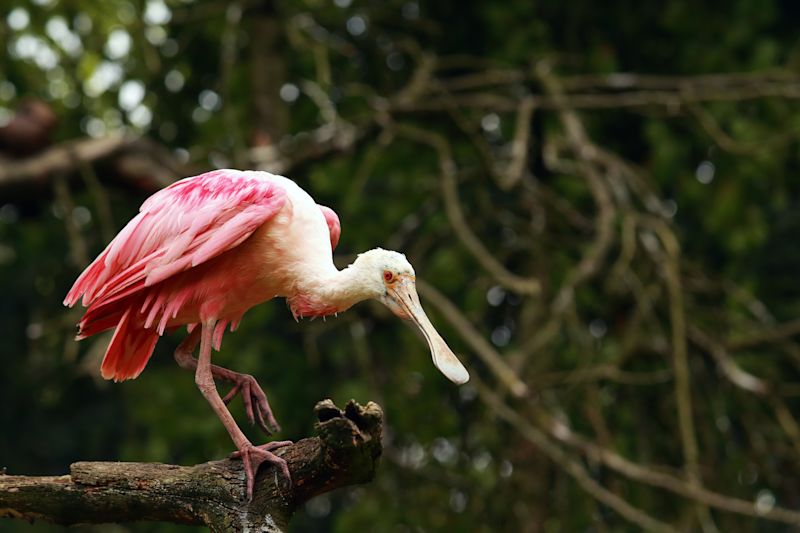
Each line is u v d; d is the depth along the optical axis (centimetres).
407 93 1442
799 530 1407
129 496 616
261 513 597
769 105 1545
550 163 1373
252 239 703
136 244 698
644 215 1415
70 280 1702
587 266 1223
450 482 1416
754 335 1402
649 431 1402
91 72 1653
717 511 1312
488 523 1362
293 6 1599
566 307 1194
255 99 1523
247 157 1410
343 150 1429
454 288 1444
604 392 1453
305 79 1656
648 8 1677
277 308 1689
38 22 1574
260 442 1458
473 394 1450
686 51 1614
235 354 1462
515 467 1355
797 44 1642
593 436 1432
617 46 1702
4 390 2142
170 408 1480
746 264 1802
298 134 1652
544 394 1320
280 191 708
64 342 1617
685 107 1472
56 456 2214
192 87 1705
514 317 1520
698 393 1379
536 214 1420
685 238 1747
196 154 1478
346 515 1416
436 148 1445
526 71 1483
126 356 730
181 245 684
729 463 1379
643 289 1332
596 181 1297
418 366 1419
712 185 1573
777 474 1371
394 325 1477
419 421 1435
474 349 1173
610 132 1670
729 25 1612
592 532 1430
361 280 709
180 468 619
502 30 1557
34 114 1418
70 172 1421
